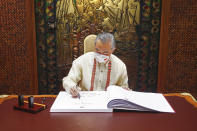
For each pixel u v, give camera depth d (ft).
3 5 10.69
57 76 11.87
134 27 11.30
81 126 3.89
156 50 11.65
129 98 4.76
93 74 6.09
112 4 11.01
